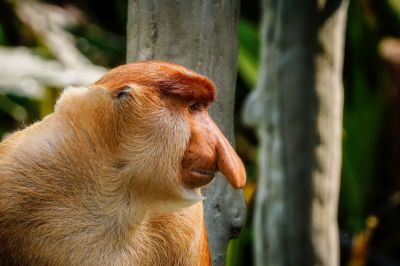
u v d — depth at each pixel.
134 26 7.28
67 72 14.08
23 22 15.73
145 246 6.34
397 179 16.30
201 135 5.99
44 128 6.09
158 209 6.20
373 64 16.12
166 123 5.98
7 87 13.60
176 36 7.16
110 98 6.01
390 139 16.31
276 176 11.23
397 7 17.11
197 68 7.20
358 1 15.77
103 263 6.13
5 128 15.38
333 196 11.30
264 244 11.58
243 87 17.05
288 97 10.86
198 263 6.53
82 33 17.08
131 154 6.01
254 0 17.50
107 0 19.12
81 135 6.01
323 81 10.79
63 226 6.01
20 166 5.98
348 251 15.42
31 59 14.35
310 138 10.95
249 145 16.72
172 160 6.00
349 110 15.69
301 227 11.25
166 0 7.13
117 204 6.09
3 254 6.01
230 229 7.55
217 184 7.48
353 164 15.46
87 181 6.03
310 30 10.56
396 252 16.45
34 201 5.96
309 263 11.34
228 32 7.30
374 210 16.11
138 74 6.06
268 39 10.98
